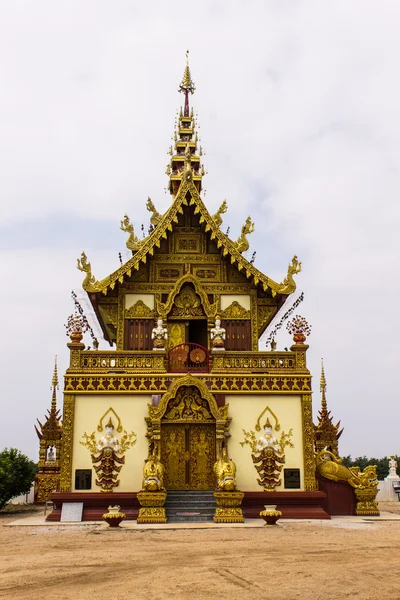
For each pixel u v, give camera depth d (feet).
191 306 94.73
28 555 44.14
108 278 89.86
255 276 92.12
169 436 81.00
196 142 119.96
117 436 79.61
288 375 82.74
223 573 35.99
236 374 82.74
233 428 80.94
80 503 76.13
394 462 124.98
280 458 79.56
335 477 80.38
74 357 81.92
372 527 65.00
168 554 44.01
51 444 116.47
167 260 96.48
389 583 32.65
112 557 42.73
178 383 79.56
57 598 29.60
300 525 67.46
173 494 77.87
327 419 118.73
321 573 35.70
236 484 78.79
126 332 93.35
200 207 93.66
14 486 97.04
